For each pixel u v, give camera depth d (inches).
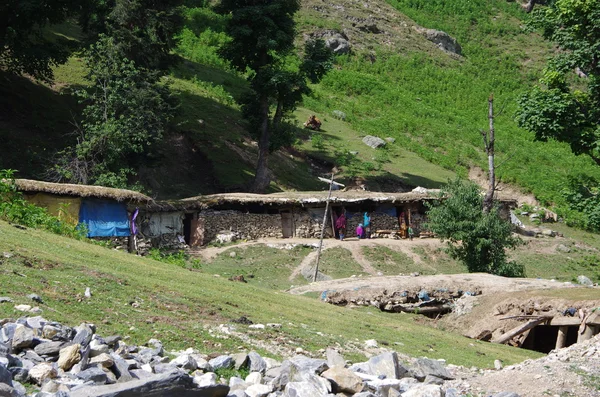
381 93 3088.1
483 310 1034.7
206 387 348.8
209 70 2753.4
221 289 732.7
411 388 403.2
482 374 534.0
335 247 1630.2
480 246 1386.6
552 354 565.0
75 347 370.9
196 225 1619.1
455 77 3499.0
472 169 2497.5
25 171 1667.1
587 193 1266.0
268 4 2010.3
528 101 1239.5
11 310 452.4
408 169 2381.9
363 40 3624.5
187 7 3260.3
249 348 511.5
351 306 1087.6
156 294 613.9
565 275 1680.6
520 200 2329.0
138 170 1840.6
